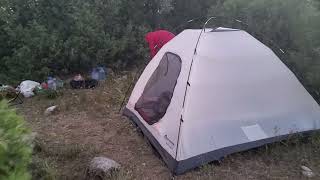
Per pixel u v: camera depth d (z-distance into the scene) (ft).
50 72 23.32
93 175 13.04
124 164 13.99
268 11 21.48
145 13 27.43
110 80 22.98
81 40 23.67
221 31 15.49
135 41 25.82
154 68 16.87
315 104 15.85
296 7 20.52
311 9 18.70
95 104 19.66
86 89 21.86
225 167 13.55
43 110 19.12
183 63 14.79
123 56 25.66
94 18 24.45
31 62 22.62
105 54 24.41
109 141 15.88
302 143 15.11
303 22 18.93
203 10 28.19
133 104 17.38
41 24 24.11
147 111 15.97
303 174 13.25
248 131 14.33
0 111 7.09
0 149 5.88
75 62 24.03
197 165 13.28
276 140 14.67
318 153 14.56
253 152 14.44
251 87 14.83
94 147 15.25
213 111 14.01
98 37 24.26
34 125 17.42
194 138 13.48
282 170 13.52
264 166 13.71
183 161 13.14
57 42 23.40
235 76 14.66
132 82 21.79
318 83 17.02
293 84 15.65
